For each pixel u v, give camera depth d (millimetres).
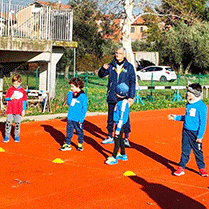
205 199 6094
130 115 16297
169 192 6395
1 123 12875
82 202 5812
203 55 50219
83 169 7676
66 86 22828
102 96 23391
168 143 10547
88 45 39281
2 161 8141
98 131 12078
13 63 19594
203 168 7488
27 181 6781
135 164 8203
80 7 31938
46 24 18625
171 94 26062
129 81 9781
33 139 10492
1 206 5578
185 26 46438
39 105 17344
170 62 53969
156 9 30938
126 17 28781
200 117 7301
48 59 17875
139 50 59062
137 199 6004
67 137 9258
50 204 5699
